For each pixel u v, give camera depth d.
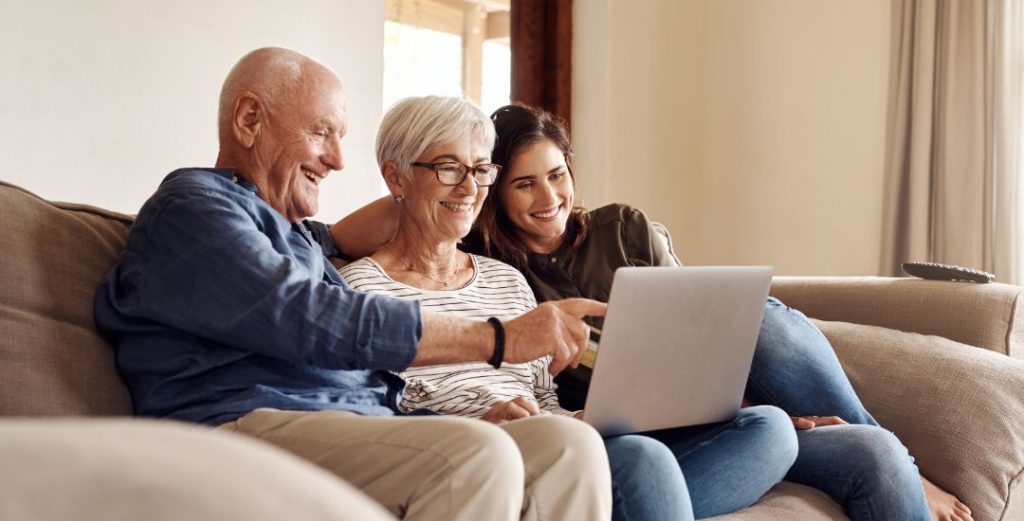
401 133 1.92
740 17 4.80
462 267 2.03
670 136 4.77
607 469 1.31
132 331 1.49
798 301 2.58
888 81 4.31
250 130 1.74
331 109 1.78
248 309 1.42
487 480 1.17
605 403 1.53
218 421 1.44
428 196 1.91
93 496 0.36
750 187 4.78
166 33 3.06
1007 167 3.97
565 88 4.51
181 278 1.45
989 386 2.05
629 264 2.24
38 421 0.40
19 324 1.41
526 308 2.04
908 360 2.15
